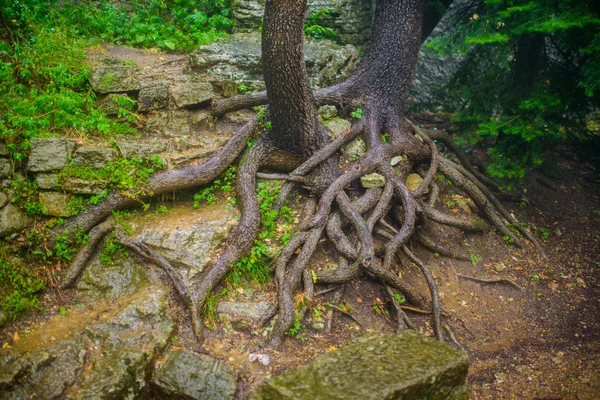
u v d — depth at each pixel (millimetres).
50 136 3307
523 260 4176
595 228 4664
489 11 4258
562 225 4641
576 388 2961
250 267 3303
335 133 4062
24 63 3510
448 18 5797
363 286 3584
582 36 4078
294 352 3006
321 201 3643
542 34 4637
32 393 2490
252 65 4551
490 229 4363
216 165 3588
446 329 3391
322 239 3668
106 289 3131
